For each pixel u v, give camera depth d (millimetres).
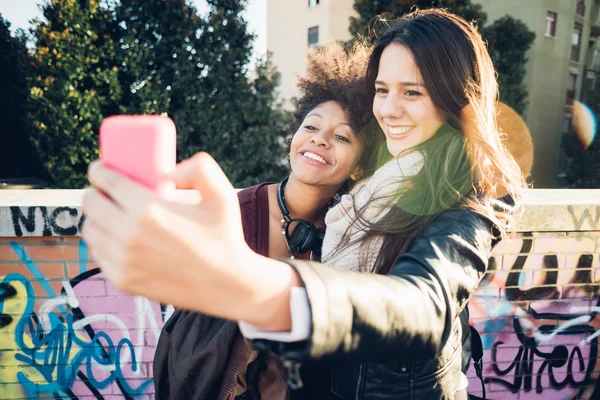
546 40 11453
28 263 2094
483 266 785
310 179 1237
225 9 7391
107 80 6891
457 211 837
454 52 904
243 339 1055
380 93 1026
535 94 11414
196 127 7488
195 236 405
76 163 7051
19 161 7785
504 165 953
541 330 2326
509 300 2283
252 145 7484
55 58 6668
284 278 499
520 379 2355
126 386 2229
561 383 2381
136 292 410
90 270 2143
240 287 445
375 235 929
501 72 8758
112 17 7000
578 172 11086
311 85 1446
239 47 7469
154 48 7152
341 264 981
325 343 493
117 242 391
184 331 1135
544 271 2281
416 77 935
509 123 6750
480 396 2352
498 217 889
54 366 2184
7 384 2164
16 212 1998
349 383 949
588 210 2205
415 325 578
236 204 446
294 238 1261
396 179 941
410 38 930
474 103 919
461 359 1062
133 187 404
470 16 7992
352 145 1264
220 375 1068
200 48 7277
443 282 662
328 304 500
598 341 2367
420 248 729
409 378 898
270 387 1095
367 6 7625
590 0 12500
